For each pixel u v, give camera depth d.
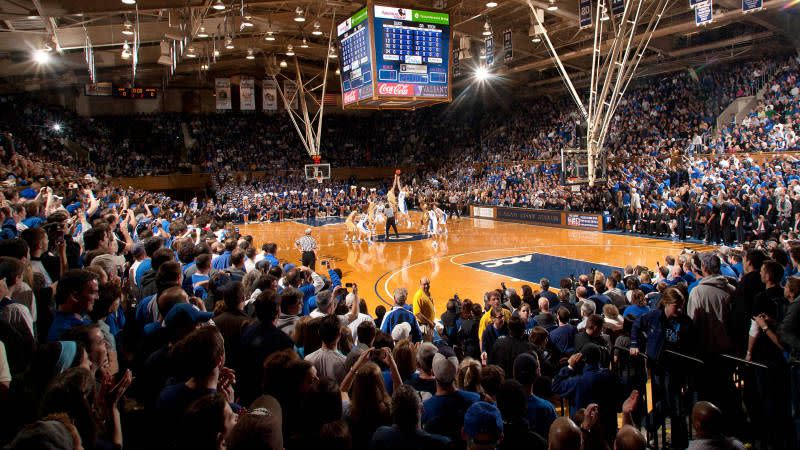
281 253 22.27
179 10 22.41
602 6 21.02
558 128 38.25
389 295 14.81
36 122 34.41
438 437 3.15
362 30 18.70
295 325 5.11
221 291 5.78
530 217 31.59
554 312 7.84
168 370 3.80
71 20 22.70
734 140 26.55
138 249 6.83
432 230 26.25
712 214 20.72
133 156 40.03
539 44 32.19
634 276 8.98
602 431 3.85
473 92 47.53
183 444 2.47
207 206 34.75
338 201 40.31
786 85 27.36
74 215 9.85
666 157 29.69
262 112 47.50
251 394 4.18
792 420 4.48
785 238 11.75
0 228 6.71
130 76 37.12
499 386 3.66
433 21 19.16
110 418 2.99
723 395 5.21
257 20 26.14
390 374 4.44
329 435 2.67
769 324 4.81
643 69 35.25
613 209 26.67
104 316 4.33
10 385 3.19
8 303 3.93
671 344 5.29
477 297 14.29
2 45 22.73
